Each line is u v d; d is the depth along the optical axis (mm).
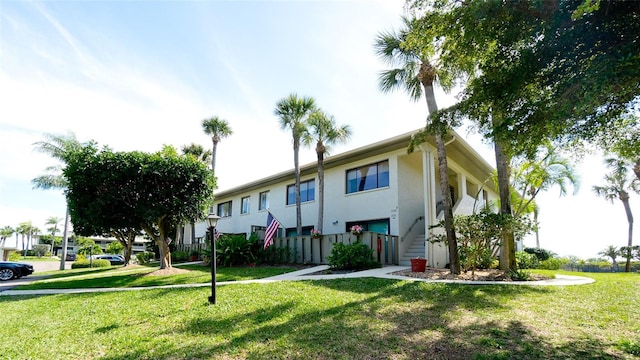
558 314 6242
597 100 3797
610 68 3381
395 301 7305
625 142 5262
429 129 6383
